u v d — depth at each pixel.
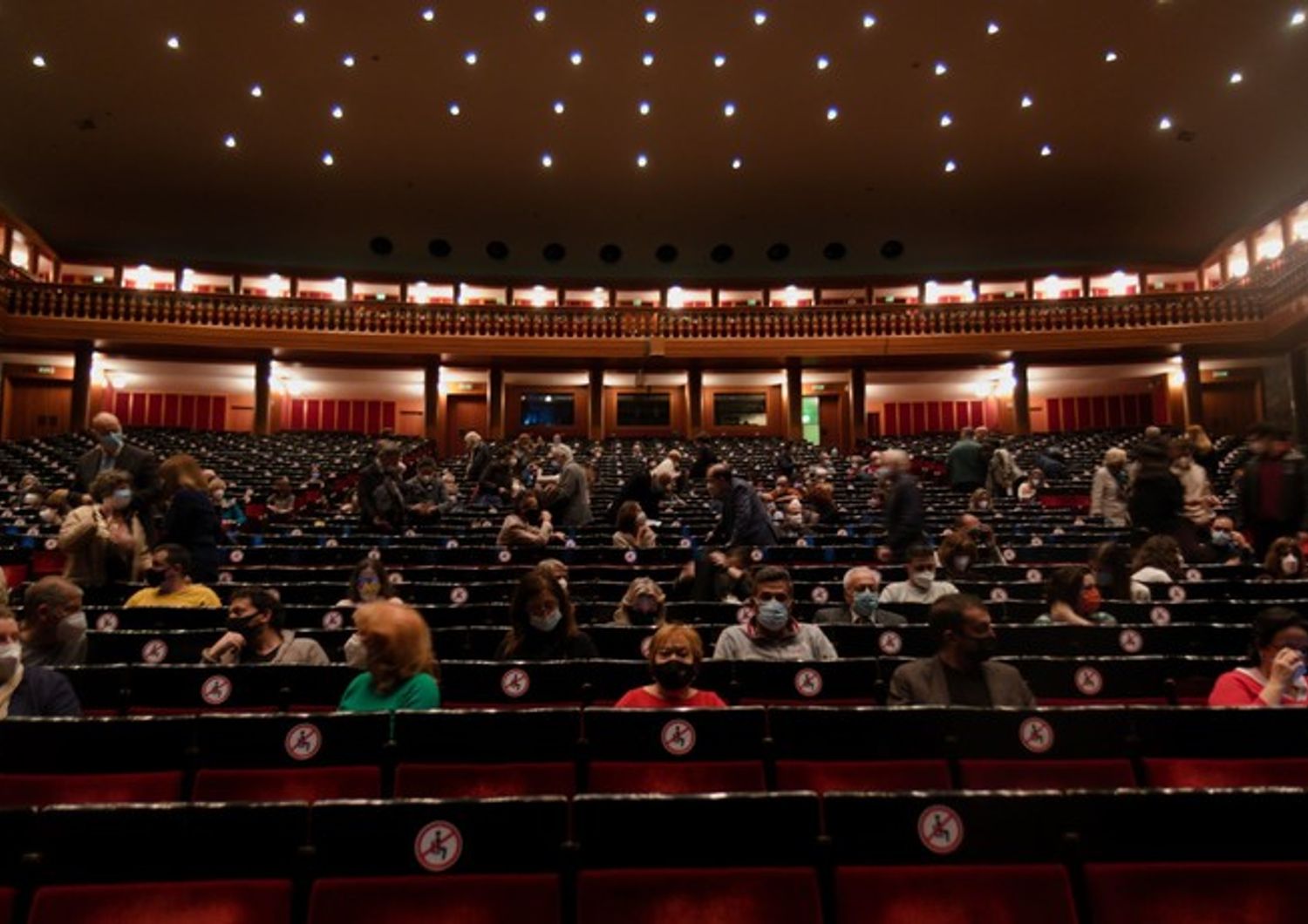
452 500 10.35
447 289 23.61
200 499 5.73
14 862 2.08
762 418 23.22
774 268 23.81
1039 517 9.80
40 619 3.98
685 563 7.09
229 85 18.56
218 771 2.82
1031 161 20.73
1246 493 6.29
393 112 19.56
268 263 22.80
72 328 19.09
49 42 17.25
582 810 2.18
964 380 23.45
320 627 5.07
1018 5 17.34
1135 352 20.84
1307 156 19.19
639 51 18.56
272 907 2.08
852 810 2.20
